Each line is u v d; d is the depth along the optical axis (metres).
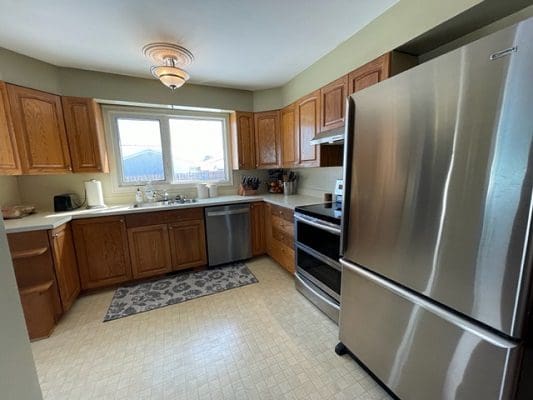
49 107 2.33
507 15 1.33
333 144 2.52
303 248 2.21
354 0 1.57
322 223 1.89
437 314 0.98
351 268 1.43
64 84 2.45
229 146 3.59
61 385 1.42
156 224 2.68
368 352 1.39
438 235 0.97
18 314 0.73
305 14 1.70
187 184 3.40
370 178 1.26
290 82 2.98
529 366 0.82
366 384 1.39
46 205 2.66
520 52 0.70
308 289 2.20
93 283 2.46
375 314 1.32
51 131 2.35
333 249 1.81
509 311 0.79
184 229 2.82
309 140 2.62
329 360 1.57
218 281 2.68
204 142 3.48
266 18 1.73
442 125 0.92
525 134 0.71
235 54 2.27
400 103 1.07
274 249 3.04
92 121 2.60
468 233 0.87
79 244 2.38
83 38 1.92
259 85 3.16
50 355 1.65
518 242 0.75
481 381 0.87
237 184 3.70
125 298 2.37
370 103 1.23
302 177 3.40
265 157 3.39
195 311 2.13
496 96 0.76
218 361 1.57
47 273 1.96
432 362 1.04
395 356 1.22
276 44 2.11
